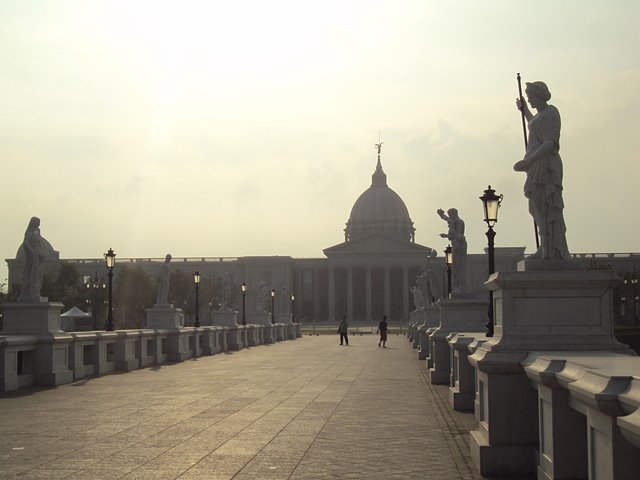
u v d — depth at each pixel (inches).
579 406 387.9
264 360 1743.4
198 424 722.2
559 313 520.4
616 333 1920.5
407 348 2440.9
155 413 797.2
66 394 978.7
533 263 540.1
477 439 537.0
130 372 1339.8
